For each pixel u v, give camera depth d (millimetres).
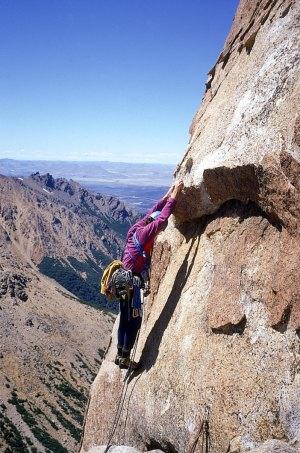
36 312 173875
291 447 3773
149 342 6629
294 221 4480
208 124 6820
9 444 99250
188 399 5066
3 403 114625
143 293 7691
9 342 144875
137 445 6039
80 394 134375
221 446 4469
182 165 7242
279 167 4559
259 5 7145
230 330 4914
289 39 5375
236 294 4965
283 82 5133
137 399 6102
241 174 5156
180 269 6613
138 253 6238
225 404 4547
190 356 5352
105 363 8195
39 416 116062
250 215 5395
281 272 4477
